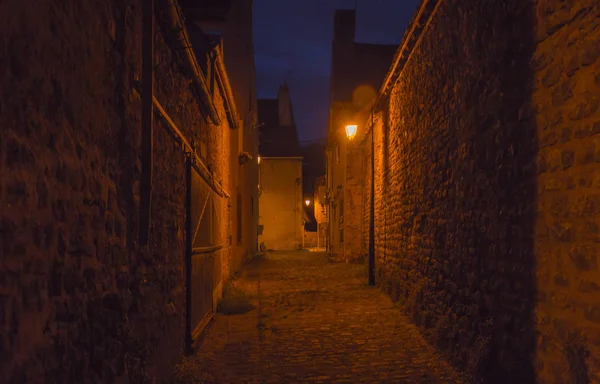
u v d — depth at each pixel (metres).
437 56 5.31
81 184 2.06
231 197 11.17
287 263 16.70
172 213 3.98
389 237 8.73
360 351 4.91
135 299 2.84
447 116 4.91
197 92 5.34
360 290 9.37
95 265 2.22
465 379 3.90
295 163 31.27
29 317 1.58
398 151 7.87
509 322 3.30
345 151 15.50
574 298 2.50
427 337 5.25
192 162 4.79
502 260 3.45
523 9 3.10
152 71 3.06
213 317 6.63
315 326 6.13
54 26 1.80
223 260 8.78
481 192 3.89
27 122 1.59
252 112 17.55
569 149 2.56
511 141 3.30
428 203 5.73
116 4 2.58
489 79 3.70
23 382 1.53
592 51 2.34
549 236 2.78
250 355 4.80
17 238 1.52
